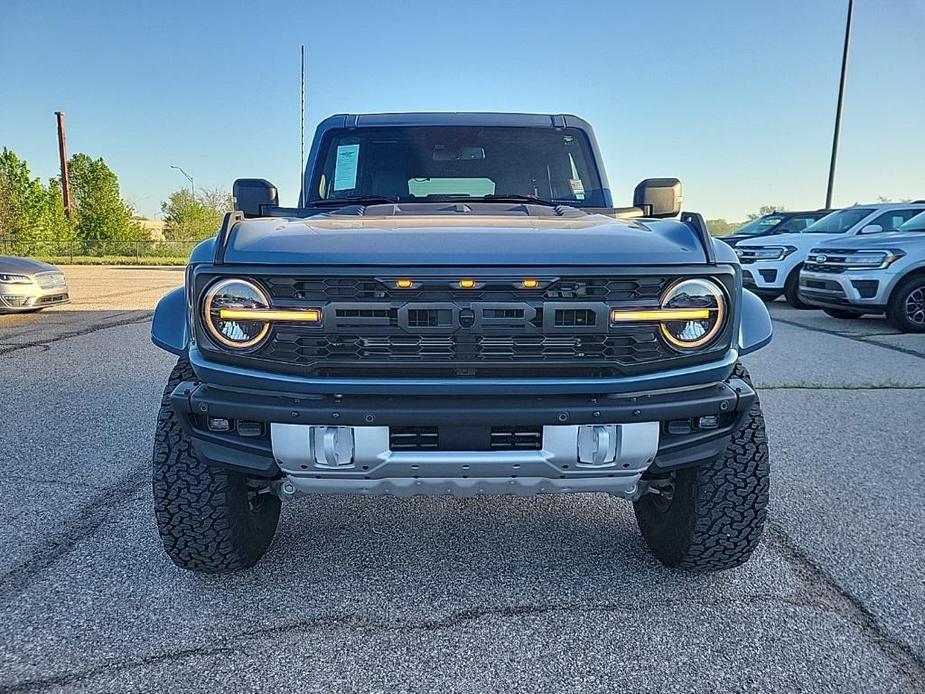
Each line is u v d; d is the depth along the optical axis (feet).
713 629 8.21
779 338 29.35
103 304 42.98
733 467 8.71
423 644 7.94
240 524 9.07
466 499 12.21
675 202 11.37
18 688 7.12
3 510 11.49
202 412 7.70
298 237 7.81
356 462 7.58
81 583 9.21
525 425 7.50
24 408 17.92
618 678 7.34
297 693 7.10
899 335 30.22
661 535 9.64
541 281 7.36
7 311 34.88
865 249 31.37
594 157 13.37
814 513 11.44
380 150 13.19
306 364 7.44
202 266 7.59
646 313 7.50
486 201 12.90
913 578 9.36
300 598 8.91
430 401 7.48
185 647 7.86
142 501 11.89
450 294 7.36
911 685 7.20
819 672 7.42
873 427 16.26
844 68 65.26
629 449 7.68
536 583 9.30
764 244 41.06
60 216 157.58
